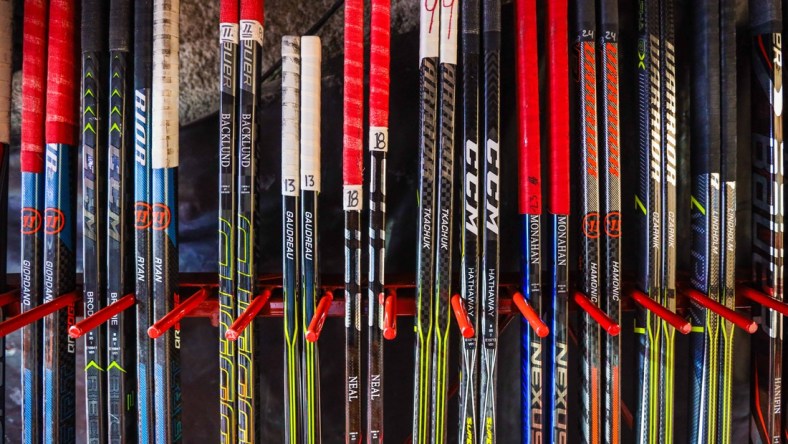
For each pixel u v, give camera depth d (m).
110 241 0.91
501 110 1.07
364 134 1.07
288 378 0.93
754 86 0.95
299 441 0.93
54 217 0.91
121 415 0.92
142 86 0.90
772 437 0.95
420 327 0.92
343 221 1.09
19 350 1.13
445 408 0.92
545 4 0.94
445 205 0.90
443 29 0.89
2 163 0.93
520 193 0.92
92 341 0.93
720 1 0.93
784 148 0.97
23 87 0.91
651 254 0.93
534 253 0.91
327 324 1.13
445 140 0.90
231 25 0.90
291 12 1.05
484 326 0.91
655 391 0.94
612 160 0.92
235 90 0.90
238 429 0.93
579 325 0.96
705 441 0.95
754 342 0.98
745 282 0.97
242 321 0.76
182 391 1.13
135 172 0.91
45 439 0.92
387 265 1.09
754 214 0.96
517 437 1.13
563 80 0.90
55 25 0.90
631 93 1.05
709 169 0.93
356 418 0.92
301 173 0.90
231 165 0.90
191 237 1.10
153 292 0.91
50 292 0.91
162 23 0.89
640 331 0.96
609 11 0.91
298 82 0.91
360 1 0.88
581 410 0.96
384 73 0.89
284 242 0.92
